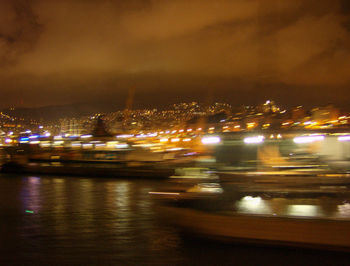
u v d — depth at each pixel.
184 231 7.11
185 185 9.32
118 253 6.87
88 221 10.05
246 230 6.54
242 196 7.57
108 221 9.95
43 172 26.80
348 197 7.25
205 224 6.84
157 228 8.57
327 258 5.96
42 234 8.56
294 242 6.25
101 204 13.12
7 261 6.54
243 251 6.40
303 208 6.82
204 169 10.33
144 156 24.48
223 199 7.36
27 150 31.27
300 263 5.78
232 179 8.23
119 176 23.78
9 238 8.22
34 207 12.70
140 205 12.61
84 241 7.84
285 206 6.97
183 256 6.39
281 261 5.90
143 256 6.61
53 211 11.81
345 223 6.02
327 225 6.10
